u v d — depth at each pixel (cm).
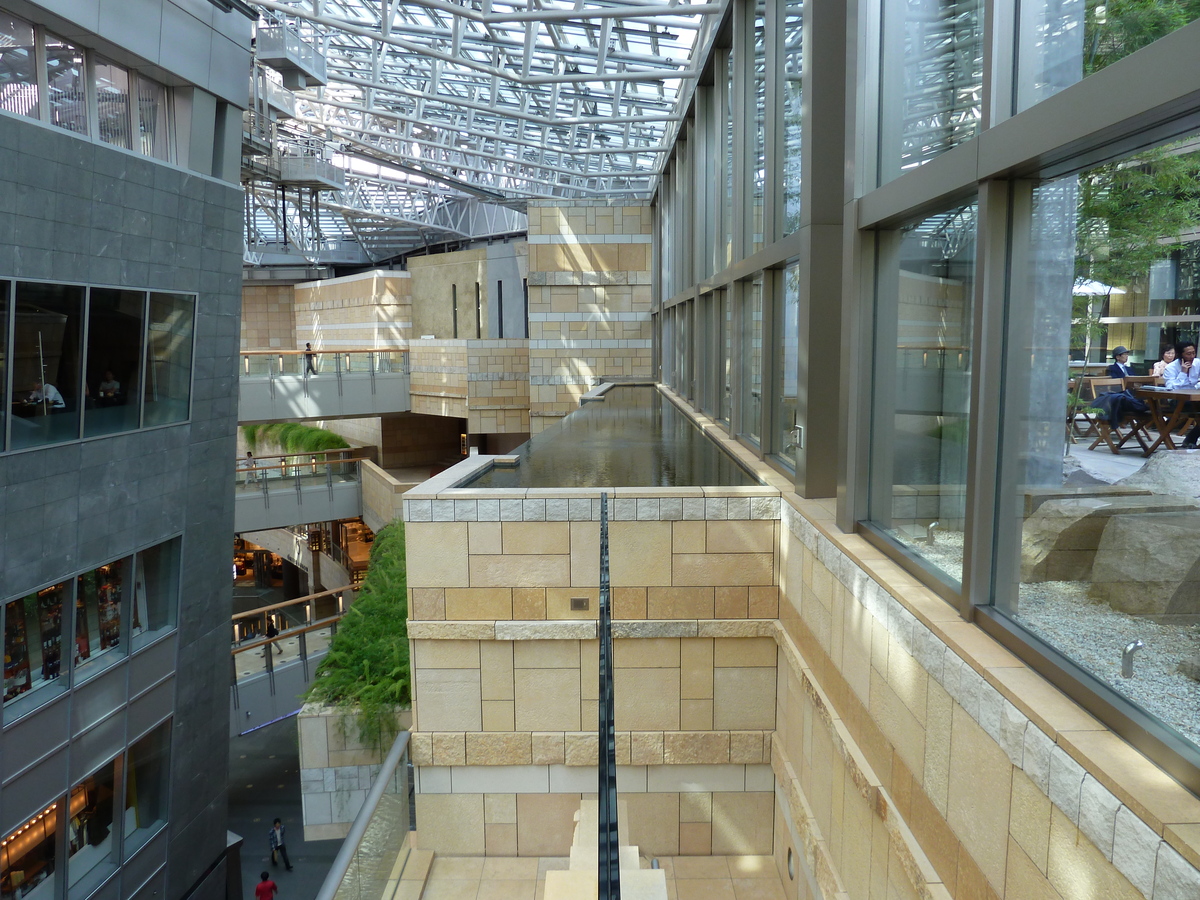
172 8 1212
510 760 726
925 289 457
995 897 321
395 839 694
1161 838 217
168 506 1318
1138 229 261
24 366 1011
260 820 1741
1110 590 279
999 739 313
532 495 701
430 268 3938
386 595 1337
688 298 1662
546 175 3359
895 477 504
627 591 714
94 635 1183
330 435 4044
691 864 726
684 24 1378
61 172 1030
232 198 1403
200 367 1366
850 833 503
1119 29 268
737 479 792
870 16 543
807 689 594
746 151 1073
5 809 1022
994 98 349
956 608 397
